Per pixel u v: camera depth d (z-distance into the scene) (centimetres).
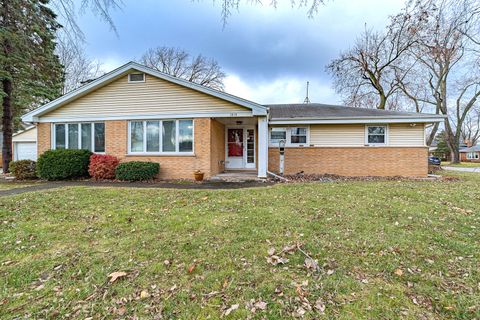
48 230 415
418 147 1139
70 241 374
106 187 782
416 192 665
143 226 429
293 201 578
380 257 317
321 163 1205
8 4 732
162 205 556
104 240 376
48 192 677
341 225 423
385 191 680
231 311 227
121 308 233
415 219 451
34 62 1305
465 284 262
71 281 275
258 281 270
